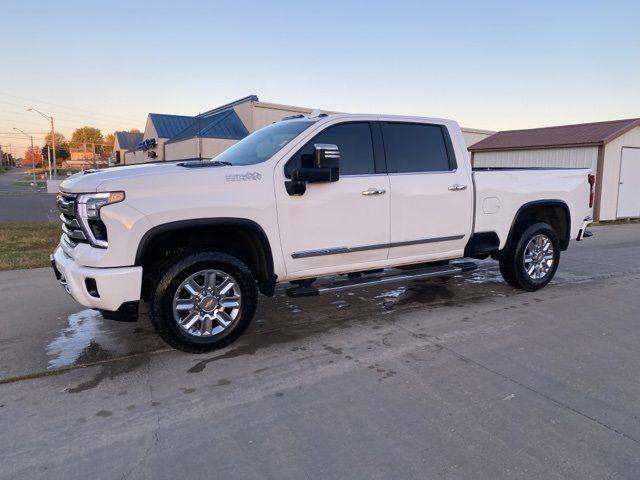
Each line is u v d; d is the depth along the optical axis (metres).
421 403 3.38
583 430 3.02
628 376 3.80
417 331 4.85
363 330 4.89
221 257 4.19
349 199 4.76
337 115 4.86
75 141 126.44
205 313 4.23
